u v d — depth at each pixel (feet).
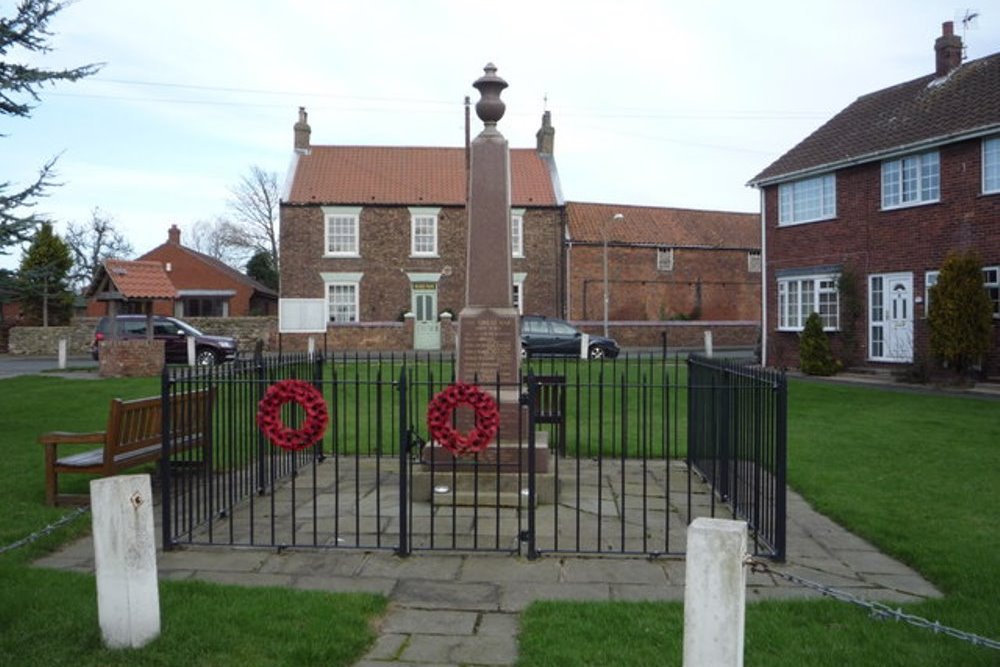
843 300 73.05
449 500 23.82
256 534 20.95
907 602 16.03
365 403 47.55
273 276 194.08
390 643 14.11
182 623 14.16
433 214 116.88
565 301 122.62
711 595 10.88
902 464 29.68
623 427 20.62
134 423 23.82
